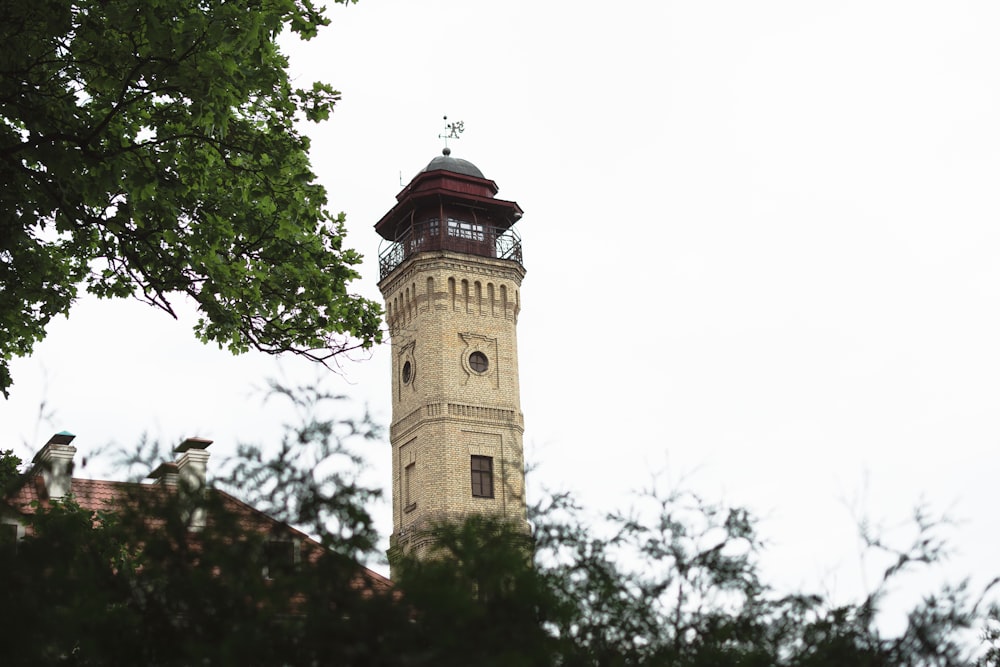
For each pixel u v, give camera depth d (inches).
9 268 633.0
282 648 266.1
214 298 671.1
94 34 554.9
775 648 299.1
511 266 2268.7
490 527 292.0
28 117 554.9
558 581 296.4
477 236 2306.8
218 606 276.2
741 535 309.3
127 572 305.7
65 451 893.2
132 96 596.4
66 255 683.4
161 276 654.5
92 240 665.0
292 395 305.9
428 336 2181.3
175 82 554.3
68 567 280.2
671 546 307.9
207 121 565.9
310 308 711.7
